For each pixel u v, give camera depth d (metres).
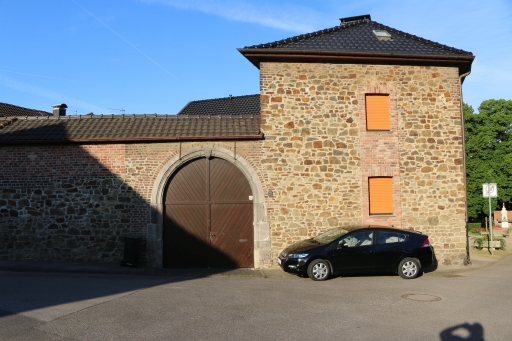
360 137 14.35
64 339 6.27
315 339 6.49
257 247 13.90
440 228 14.41
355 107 14.44
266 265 13.85
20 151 14.30
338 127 14.34
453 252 14.42
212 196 14.21
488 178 34.66
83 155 14.20
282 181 14.08
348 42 15.16
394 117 14.54
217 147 14.12
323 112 14.34
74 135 14.37
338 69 14.52
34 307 7.98
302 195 14.09
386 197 14.42
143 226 13.99
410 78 14.72
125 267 13.47
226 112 23.22
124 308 8.05
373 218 14.17
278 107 14.27
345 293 9.90
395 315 7.93
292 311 8.09
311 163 14.18
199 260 14.07
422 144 14.57
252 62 14.64
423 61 14.63
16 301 8.45
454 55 14.50
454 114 14.74
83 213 14.07
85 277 11.86
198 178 14.27
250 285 10.93
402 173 14.43
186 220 14.18
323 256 11.91
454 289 10.49
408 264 12.19
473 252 18.61
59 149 14.23
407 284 11.22
